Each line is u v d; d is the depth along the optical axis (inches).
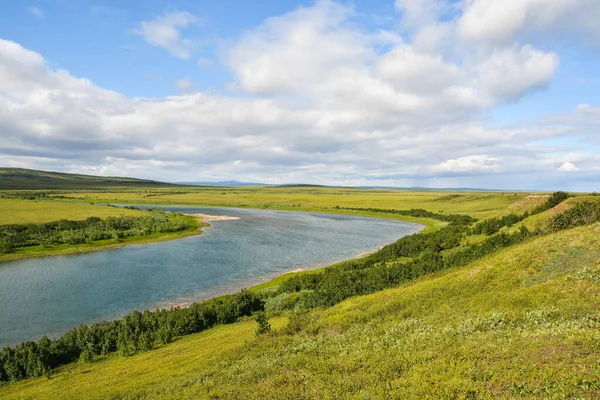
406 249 2682.1
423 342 736.3
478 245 2066.9
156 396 768.9
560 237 1341.0
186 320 1494.8
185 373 936.3
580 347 540.7
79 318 1756.9
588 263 1077.1
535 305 880.3
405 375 581.3
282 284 2057.1
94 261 2864.2
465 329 769.6
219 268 2696.9
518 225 2397.9
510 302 935.7
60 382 1067.9
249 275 2522.1
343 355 753.6
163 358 1161.4
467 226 3533.5
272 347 982.4
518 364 524.7
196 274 2534.5
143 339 1328.7
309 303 1630.2
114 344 1368.1
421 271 1861.5
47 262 2810.0
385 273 1865.2
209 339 1323.8
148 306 1927.9
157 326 1483.8
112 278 2413.9
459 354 616.1
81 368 1189.7
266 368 762.2
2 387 1074.7
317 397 563.2
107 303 1962.4
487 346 625.3
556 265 1139.3
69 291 2140.7
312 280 1975.9
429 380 539.2
